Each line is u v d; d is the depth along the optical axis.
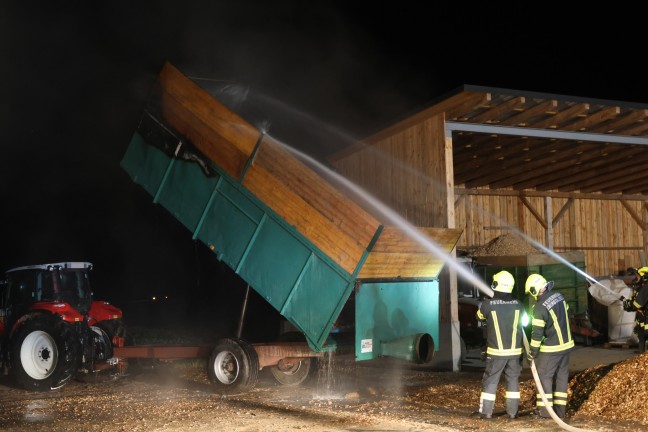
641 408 8.76
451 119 13.84
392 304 10.79
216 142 11.67
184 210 12.16
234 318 21.41
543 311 8.61
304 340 12.33
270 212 10.99
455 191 19.41
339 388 11.60
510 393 8.80
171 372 13.46
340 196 10.15
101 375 12.65
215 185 11.70
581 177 19.64
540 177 19.77
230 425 8.70
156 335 17.36
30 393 11.55
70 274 12.93
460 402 10.10
